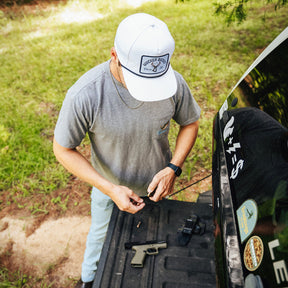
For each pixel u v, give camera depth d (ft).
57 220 9.25
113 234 5.28
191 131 5.69
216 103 12.41
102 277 4.73
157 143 5.19
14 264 8.21
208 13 20.52
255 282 3.28
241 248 3.78
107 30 20.66
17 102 13.92
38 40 20.27
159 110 4.72
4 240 8.80
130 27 3.95
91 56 17.04
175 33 18.43
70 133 4.76
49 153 11.28
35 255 8.40
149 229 5.34
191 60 15.40
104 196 5.82
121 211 5.64
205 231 5.26
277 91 4.44
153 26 3.95
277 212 3.38
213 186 5.24
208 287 4.55
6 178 10.44
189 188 9.46
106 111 4.57
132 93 4.16
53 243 8.66
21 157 11.16
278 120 4.16
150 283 4.64
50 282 7.77
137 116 4.68
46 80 15.44
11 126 12.67
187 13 21.44
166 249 5.03
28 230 9.02
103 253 5.03
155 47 3.92
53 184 10.09
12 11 25.89
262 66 5.13
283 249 3.11
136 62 4.02
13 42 20.58
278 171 3.69
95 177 5.07
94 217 6.22
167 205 5.77
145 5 24.22
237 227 4.02
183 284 4.60
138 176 5.64
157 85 4.23
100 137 4.98
